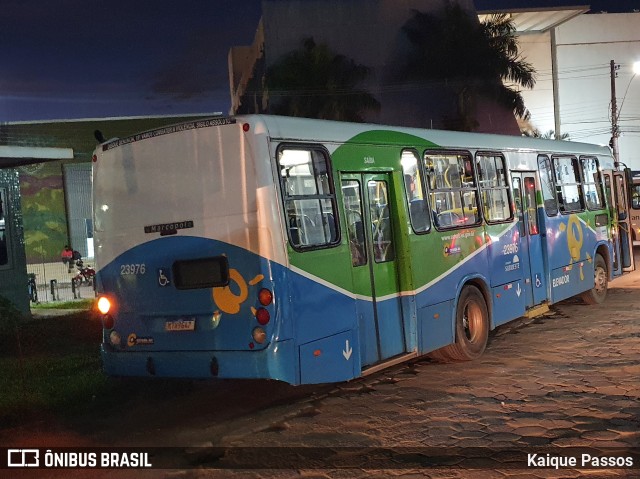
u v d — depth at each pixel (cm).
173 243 684
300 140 674
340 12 4000
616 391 724
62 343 1141
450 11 3672
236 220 644
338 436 638
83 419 738
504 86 3688
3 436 682
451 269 877
